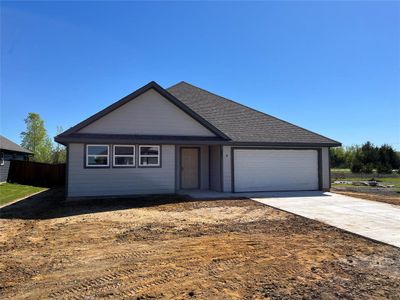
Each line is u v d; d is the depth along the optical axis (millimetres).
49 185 21906
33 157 38656
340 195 15258
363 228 8266
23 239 7125
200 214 10180
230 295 4223
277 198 13883
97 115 13891
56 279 4762
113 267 5281
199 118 15398
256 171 16422
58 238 7203
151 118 14820
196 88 22953
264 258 5785
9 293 4273
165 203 12344
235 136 16141
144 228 8203
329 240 7148
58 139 13039
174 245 6629
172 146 15016
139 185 14461
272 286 4516
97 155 13914
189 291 4352
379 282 4676
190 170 17234
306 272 5082
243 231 7961
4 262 5535
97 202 12625
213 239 7141
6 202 13266
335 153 49156
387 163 41406
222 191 15836
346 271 5137
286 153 16984
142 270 5145
